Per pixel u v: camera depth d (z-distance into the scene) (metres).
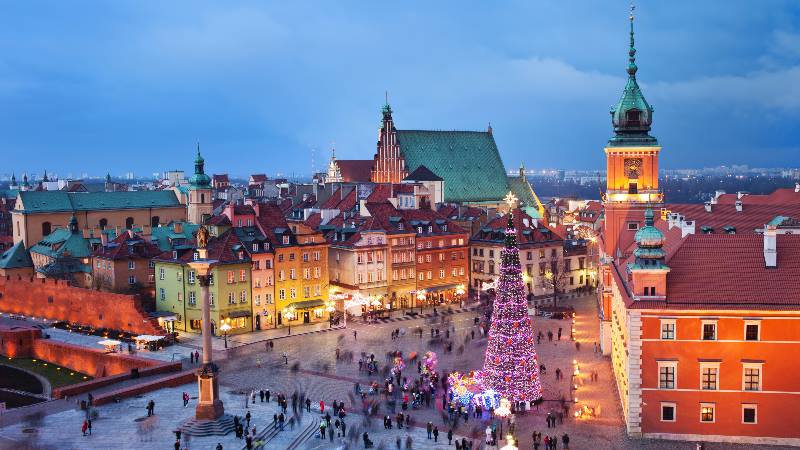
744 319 79.00
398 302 165.50
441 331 139.62
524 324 91.69
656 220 129.00
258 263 142.50
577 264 190.38
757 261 82.81
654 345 80.75
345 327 144.38
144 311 137.75
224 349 126.38
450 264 176.62
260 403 97.25
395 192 196.75
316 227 172.25
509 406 83.50
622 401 91.69
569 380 105.00
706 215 135.88
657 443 80.25
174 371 111.62
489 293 172.38
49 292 152.12
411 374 110.38
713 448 78.56
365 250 158.62
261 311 142.88
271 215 152.25
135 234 162.38
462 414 92.19
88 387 102.69
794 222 116.31
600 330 128.12
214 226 144.25
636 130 133.38
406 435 85.44
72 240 169.88
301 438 84.81
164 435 85.31
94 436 84.88
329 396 100.88
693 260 83.75
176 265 142.38
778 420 79.19
